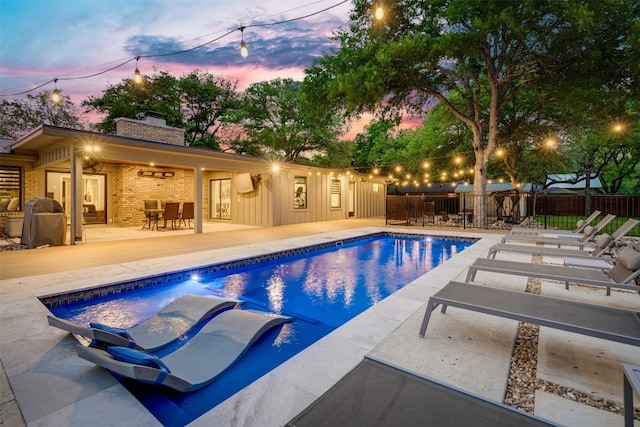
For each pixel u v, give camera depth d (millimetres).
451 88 13398
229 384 2535
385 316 3416
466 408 1507
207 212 16391
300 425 1401
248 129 24875
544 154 16125
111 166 12781
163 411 2189
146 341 3225
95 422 1747
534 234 10180
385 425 1386
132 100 22016
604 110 9836
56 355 2525
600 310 2545
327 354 2562
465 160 17625
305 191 15039
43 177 11086
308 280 5953
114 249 7406
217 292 5191
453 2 9281
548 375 2311
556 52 10266
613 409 1926
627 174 23844
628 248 3967
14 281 4617
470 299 2811
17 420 1751
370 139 30797
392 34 11945
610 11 8930
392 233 11461
